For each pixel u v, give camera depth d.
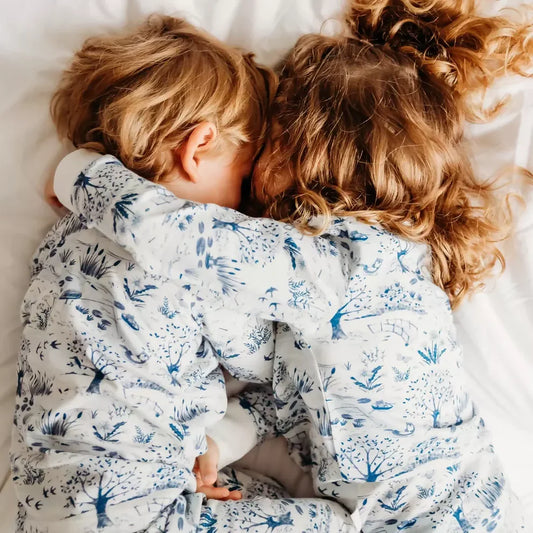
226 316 0.79
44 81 0.87
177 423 0.77
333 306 0.77
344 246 0.81
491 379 0.95
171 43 0.82
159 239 0.70
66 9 0.87
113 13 0.89
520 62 0.93
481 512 0.83
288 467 0.95
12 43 0.86
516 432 0.98
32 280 0.83
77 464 0.73
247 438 0.89
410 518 0.82
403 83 0.86
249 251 0.73
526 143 0.92
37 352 0.76
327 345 0.80
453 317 0.94
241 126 0.83
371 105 0.84
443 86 0.90
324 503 0.83
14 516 0.84
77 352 0.74
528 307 0.93
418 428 0.81
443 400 0.83
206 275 0.72
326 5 0.94
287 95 0.87
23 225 0.87
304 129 0.84
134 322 0.74
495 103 0.93
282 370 0.85
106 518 0.71
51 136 0.88
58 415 0.72
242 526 0.77
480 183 0.93
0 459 0.86
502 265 0.92
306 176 0.84
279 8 0.93
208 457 0.85
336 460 0.81
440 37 0.94
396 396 0.80
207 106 0.80
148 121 0.79
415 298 0.83
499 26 0.91
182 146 0.80
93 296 0.75
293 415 0.89
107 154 0.79
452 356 0.85
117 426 0.73
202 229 0.71
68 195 0.77
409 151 0.83
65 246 0.79
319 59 0.87
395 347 0.80
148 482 0.74
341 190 0.83
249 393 0.93
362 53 0.88
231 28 0.94
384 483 0.82
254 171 0.87
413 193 0.85
